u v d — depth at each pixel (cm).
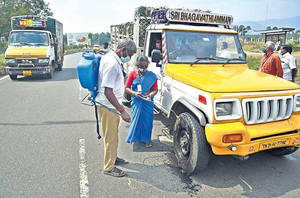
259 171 372
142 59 407
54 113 632
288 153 396
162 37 465
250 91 326
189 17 506
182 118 357
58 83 1070
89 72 320
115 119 340
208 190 323
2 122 557
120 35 918
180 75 391
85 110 664
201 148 325
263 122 325
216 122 306
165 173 362
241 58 493
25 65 1102
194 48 470
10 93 852
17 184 326
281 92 337
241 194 316
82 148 436
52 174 351
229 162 397
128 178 347
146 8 638
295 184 339
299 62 1645
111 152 350
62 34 1647
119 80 329
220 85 329
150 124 435
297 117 349
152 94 420
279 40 2359
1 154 406
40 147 436
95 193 312
